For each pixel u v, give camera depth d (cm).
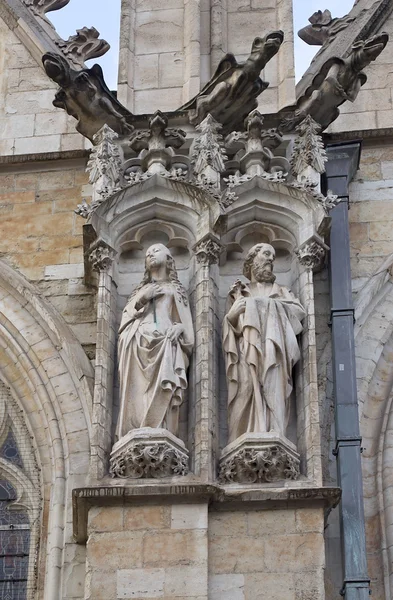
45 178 2388
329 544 1966
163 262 2088
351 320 2122
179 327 2017
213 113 2275
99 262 2125
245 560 1847
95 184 2203
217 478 1919
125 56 2473
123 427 1950
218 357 2034
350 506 1958
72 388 2134
